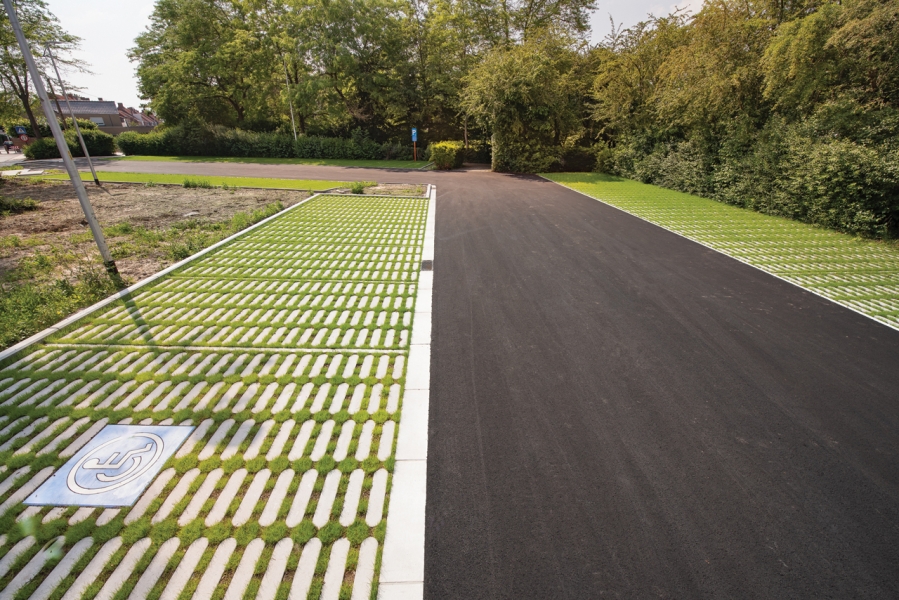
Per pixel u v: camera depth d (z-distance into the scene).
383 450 3.31
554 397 3.99
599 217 11.51
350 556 2.49
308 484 2.98
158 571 2.39
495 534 2.66
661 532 2.69
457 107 28.25
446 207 12.76
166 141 31.36
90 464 3.14
